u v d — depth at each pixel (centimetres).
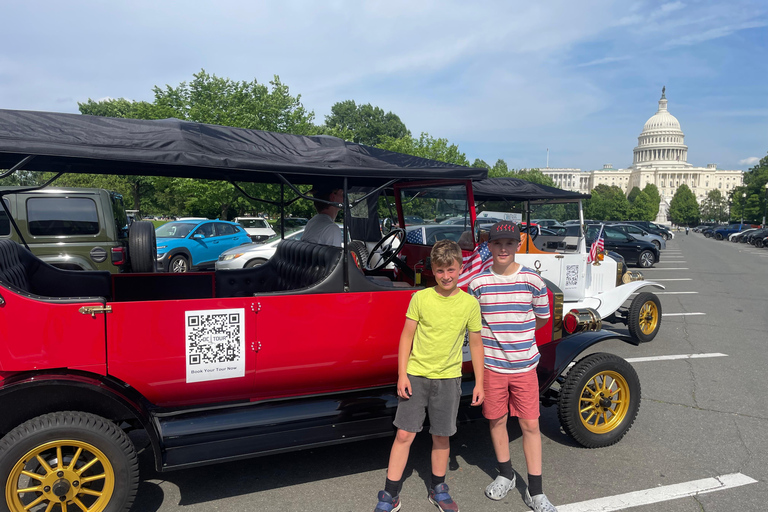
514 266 294
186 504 300
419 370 274
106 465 258
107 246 808
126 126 293
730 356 638
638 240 1836
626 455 369
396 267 451
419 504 302
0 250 306
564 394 362
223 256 1123
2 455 238
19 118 269
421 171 332
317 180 404
